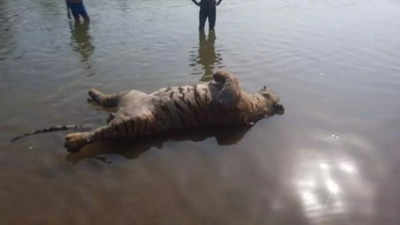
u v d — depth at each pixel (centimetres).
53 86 392
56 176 258
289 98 373
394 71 440
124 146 294
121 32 597
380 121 330
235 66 453
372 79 419
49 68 444
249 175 262
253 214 227
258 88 393
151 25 638
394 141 299
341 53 499
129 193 244
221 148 293
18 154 278
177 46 528
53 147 288
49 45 532
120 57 482
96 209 230
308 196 243
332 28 616
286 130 317
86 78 414
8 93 372
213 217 225
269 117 339
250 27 626
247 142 301
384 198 240
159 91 319
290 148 292
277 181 256
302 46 526
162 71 437
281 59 476
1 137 296
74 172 262
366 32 594
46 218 222
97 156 281
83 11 652
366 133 311
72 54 495
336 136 307
